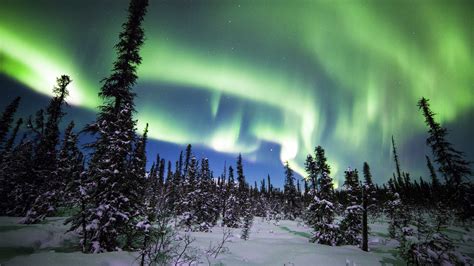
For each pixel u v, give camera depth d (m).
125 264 8.88
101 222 10.88
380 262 14.41
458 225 30.02
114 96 13.97
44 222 16.89
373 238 25.58
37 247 10.48
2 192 23.09
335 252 16.31
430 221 29.52
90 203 11.52
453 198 29.55
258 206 56.88
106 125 12.93
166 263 9.66
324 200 25.41
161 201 10.42
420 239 13.30
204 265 10.77
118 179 11.96
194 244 14.41
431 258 12.37
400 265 14.24
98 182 11.66
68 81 25.17
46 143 23.12
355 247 21.05
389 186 57.47
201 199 32.22
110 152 12.21
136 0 15.23
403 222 25.78
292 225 39.78
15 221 17.03
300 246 18.28
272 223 42.59
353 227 24.05
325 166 28.34
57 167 21.97
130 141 12.73
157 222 9.92
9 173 24.83
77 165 12.01
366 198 21.20
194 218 27.44
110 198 11.70
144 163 14.70
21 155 24.80
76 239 12.00
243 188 48.84
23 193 22.02
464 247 20.53
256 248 16.45
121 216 11.29
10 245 9.90
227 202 41.22
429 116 31.27
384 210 38.62
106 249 10.60
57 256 8.16
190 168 35.66
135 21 14.98
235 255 13.80
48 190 19.91
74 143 15.27
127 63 14.31
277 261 13.53
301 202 51.91
